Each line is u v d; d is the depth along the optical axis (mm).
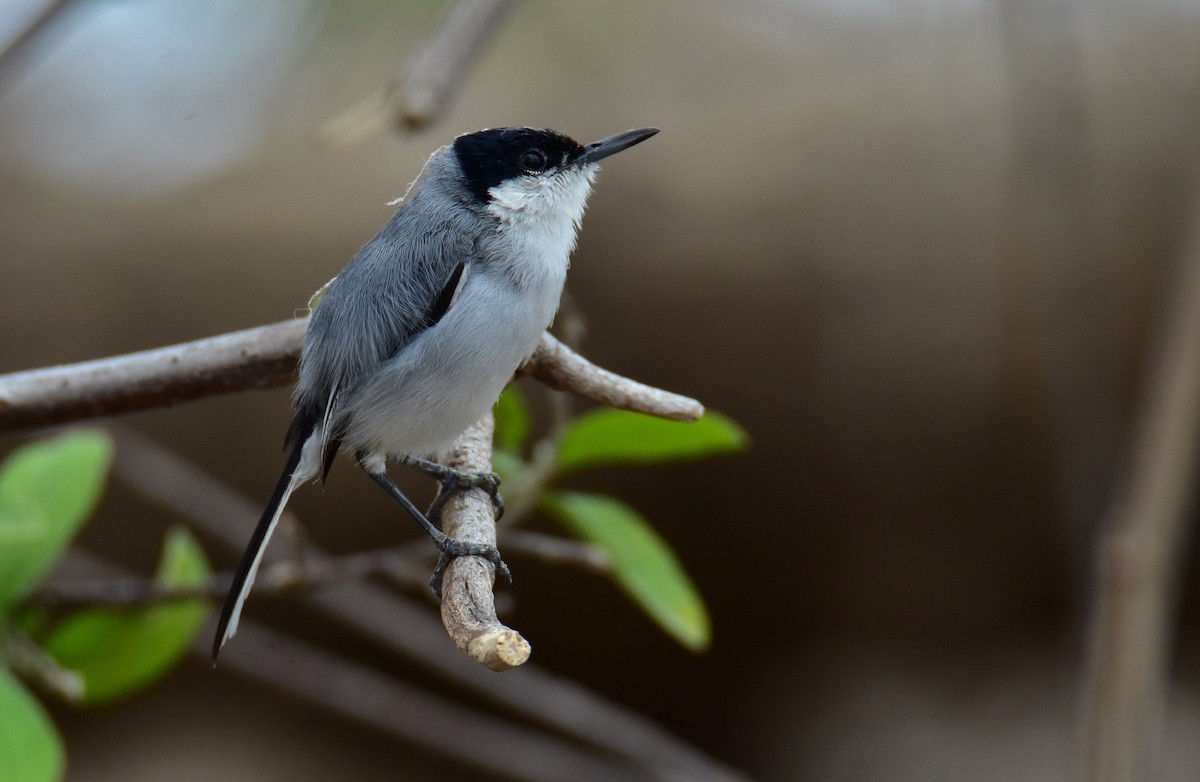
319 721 13117
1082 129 7449
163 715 13055
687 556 12023
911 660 12469
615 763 9906
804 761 12336
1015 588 11891
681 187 11758
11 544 5508
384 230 5832
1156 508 5484
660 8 13414
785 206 11633
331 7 13312
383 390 5426
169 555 6410
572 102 12742
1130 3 11977
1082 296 8055
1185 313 5750
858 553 11953
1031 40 7305
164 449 11695
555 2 13422
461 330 5395
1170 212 10453
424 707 8875
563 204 5949
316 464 5434
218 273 12172
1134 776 5000
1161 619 5344
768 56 12914
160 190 12672
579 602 12203
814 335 11516
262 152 12852
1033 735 11805
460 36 5512
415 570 6594
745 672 12648
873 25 12641
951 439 11383
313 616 12047
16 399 5070
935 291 11320
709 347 11547
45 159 12805
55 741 4879
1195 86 11023
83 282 12133
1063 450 7996
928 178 11469
